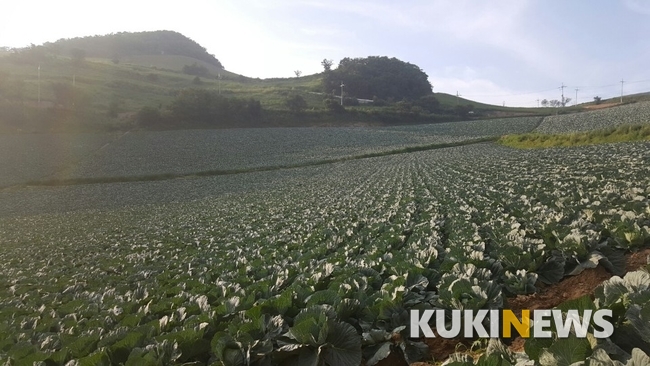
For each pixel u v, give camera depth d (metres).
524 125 86.88
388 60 175.38
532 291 6.77
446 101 157.38
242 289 8.05
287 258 12.08
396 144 74.94
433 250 8.66
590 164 23.66
